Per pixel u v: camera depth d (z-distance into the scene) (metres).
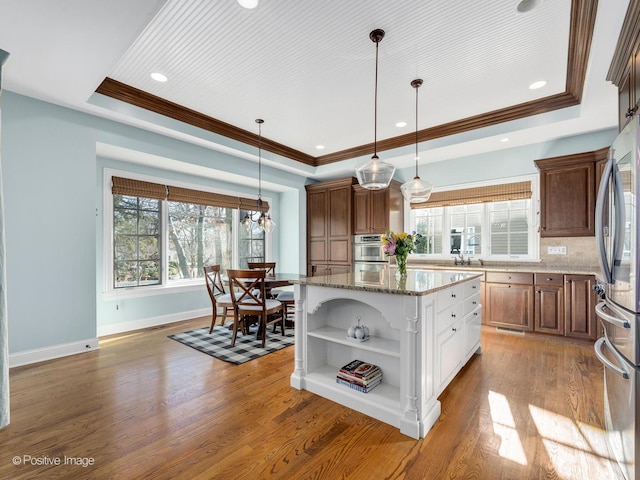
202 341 3.63
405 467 1.61
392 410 1.99
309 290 2.47
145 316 4.30
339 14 2.18
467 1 2.06
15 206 2.85
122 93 3.26
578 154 3.69
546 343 3.56
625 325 1.45
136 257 4.29
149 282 4.43
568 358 3.08
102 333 3.88
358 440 1.83
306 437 1.85
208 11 2.15
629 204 1.45
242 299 3.60
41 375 2.66
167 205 4.64
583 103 3.09
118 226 4.12
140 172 4.27
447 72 2.92
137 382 2.55
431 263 5.18
